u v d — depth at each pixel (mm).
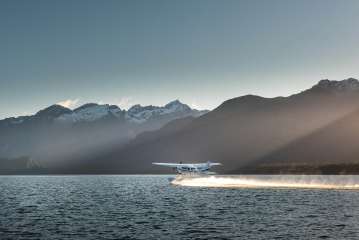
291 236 47500
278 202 83375
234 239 46312
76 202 91250
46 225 56969
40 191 138375
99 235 49375
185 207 77062
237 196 98312
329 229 51625
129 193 119250
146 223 57906
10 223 59125
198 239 46500
